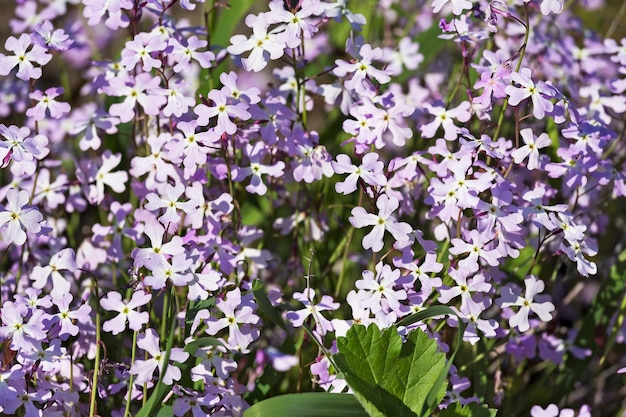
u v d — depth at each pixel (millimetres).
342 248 600
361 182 523
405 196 550
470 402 507
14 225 504
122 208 566
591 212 627
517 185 549
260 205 625
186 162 519
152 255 503
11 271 585
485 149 517
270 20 533
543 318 533
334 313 568
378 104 560
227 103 521
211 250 530
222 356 527
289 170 565
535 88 520
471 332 519
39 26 544
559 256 594
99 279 587
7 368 511
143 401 516
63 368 526
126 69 545
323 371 523
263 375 559
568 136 547
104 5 536
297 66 578
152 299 527
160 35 544
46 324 509
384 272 515
